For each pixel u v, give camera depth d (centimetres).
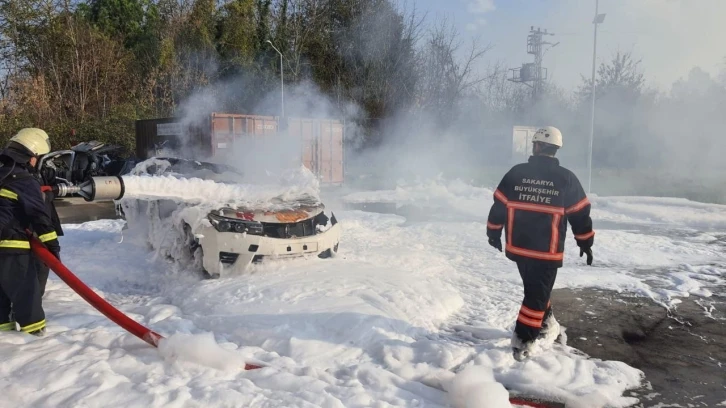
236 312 479
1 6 3181
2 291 427
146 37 3719
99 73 3228
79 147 1590
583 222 409
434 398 345
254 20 3831
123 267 668
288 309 477
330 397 320
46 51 3153
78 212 1350
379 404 321
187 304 521
